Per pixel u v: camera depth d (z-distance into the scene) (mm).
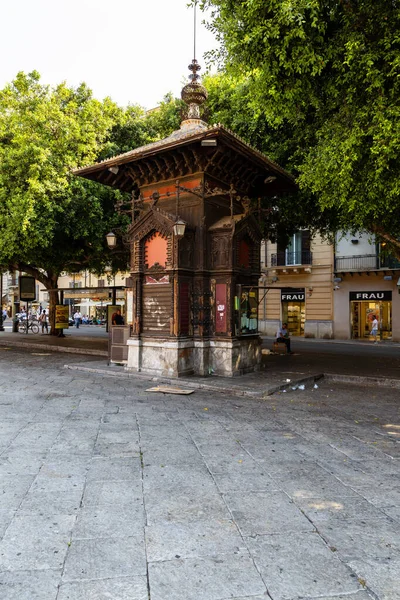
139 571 2621
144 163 10523
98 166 10719
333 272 25609
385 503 3648
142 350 10602
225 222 10133
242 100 12281
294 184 11469
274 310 28094
